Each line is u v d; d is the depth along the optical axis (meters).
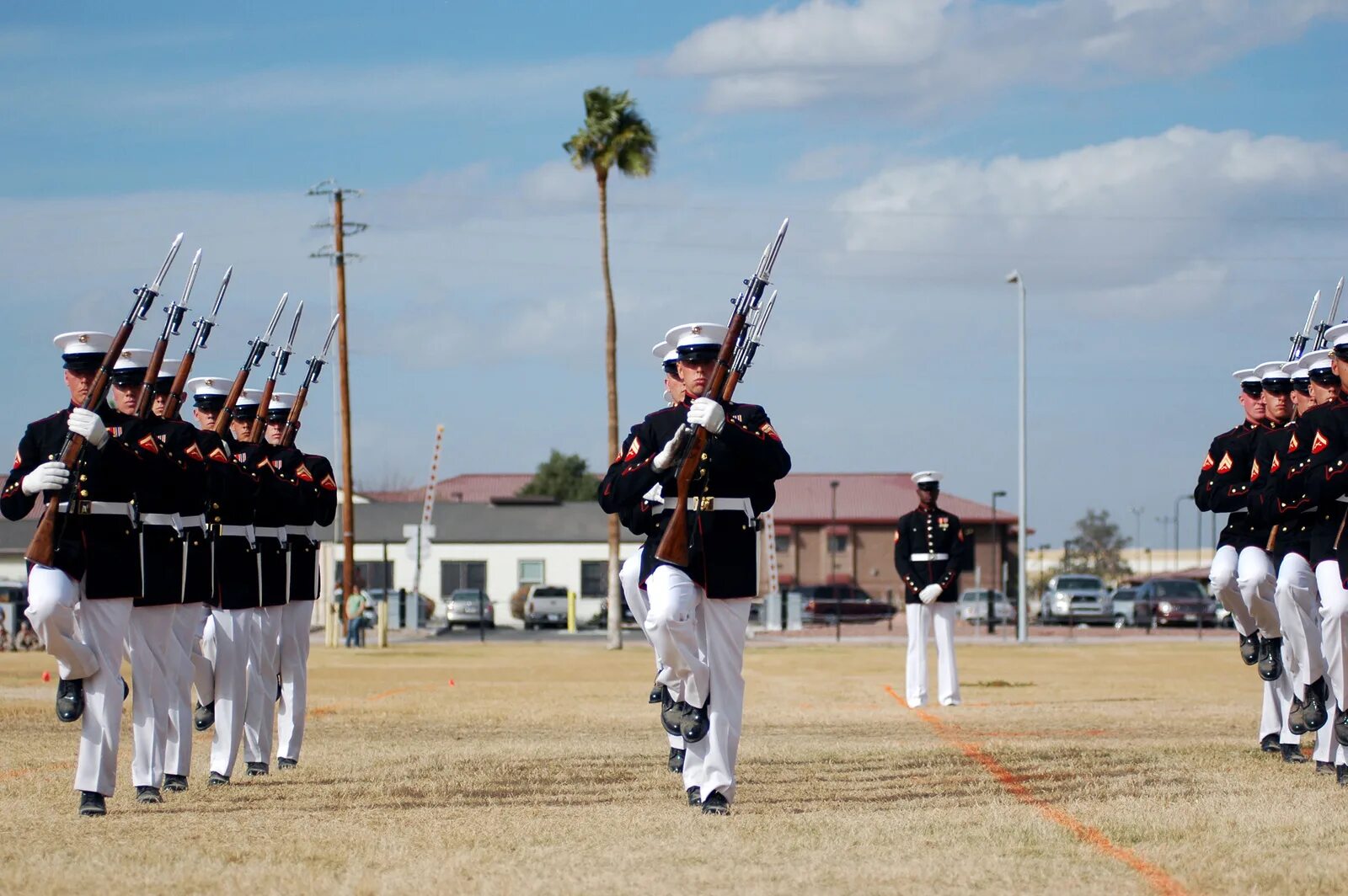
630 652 66.38
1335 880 11.94
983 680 40.16
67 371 16.75
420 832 14.53
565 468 183.00
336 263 77.81
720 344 16.59
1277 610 19.00
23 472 16.41
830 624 110.06
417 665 51.59
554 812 15.75
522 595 117.19
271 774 19.83
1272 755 20.38
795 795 16.97
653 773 18.81
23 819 15.65
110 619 16.12
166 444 17.05
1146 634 89.00
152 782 17.08
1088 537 193.12
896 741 22.78
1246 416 21.03
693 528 15.88
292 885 12.13
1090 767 19.05
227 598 19.16
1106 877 12.23
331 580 98.00
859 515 151.00
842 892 11.84
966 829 14.48
